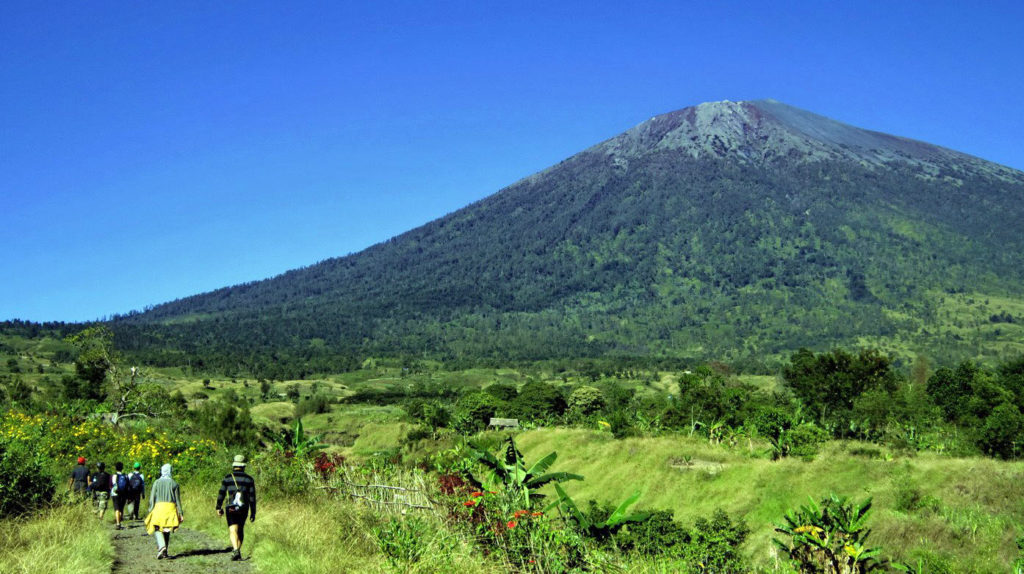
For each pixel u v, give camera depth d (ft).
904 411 186.19
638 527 71.61
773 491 111.24
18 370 458.09
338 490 53.26
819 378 224.94
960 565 63.82
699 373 223.51
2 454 45.16
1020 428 114.11
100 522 48.01
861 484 101.09
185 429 150.82
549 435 194.59
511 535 33.27
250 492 40.68
